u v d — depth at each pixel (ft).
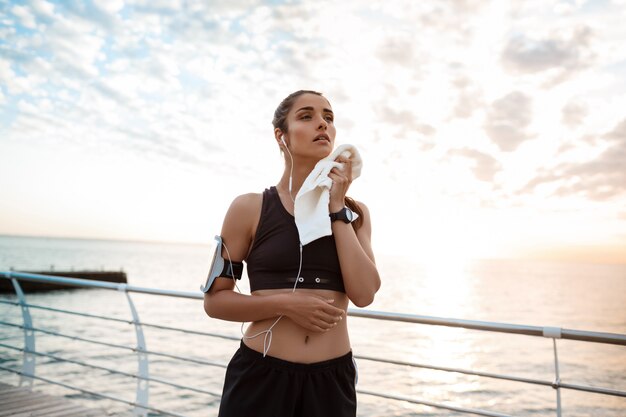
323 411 4.43
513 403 53.01
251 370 4.55
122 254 634.84
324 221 4.46
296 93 5.13
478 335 113.91
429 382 62.64
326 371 4.49
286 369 4.42
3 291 149.69
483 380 65.77
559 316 165.89
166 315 126.62
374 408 46.06
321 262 4.62
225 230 4.89
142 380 10.25
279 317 4.60
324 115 5.05
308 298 4.28
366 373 65.57
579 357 88.12
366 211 5.32
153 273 292.81
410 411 45.52
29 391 11.69
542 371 75.72
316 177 4.66
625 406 53.78
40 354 11.74
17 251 526.16
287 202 4.91
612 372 75.46
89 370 57.98
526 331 6.65
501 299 225.97
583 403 55.31
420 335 109.40
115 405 43.11
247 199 4.91
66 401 11.13
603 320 157.58
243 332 4.97
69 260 390.01
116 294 174.29
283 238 4.66
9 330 88.33
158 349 77.10
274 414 4.37
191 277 274.57
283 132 5.13
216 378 55.83
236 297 4.58
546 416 48.21
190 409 43.73
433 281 371.15
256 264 4.75
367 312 7.98
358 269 4.49
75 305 142.82
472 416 45.03
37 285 159.33
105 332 93.81
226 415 4.56
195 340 87.30
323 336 4.58
